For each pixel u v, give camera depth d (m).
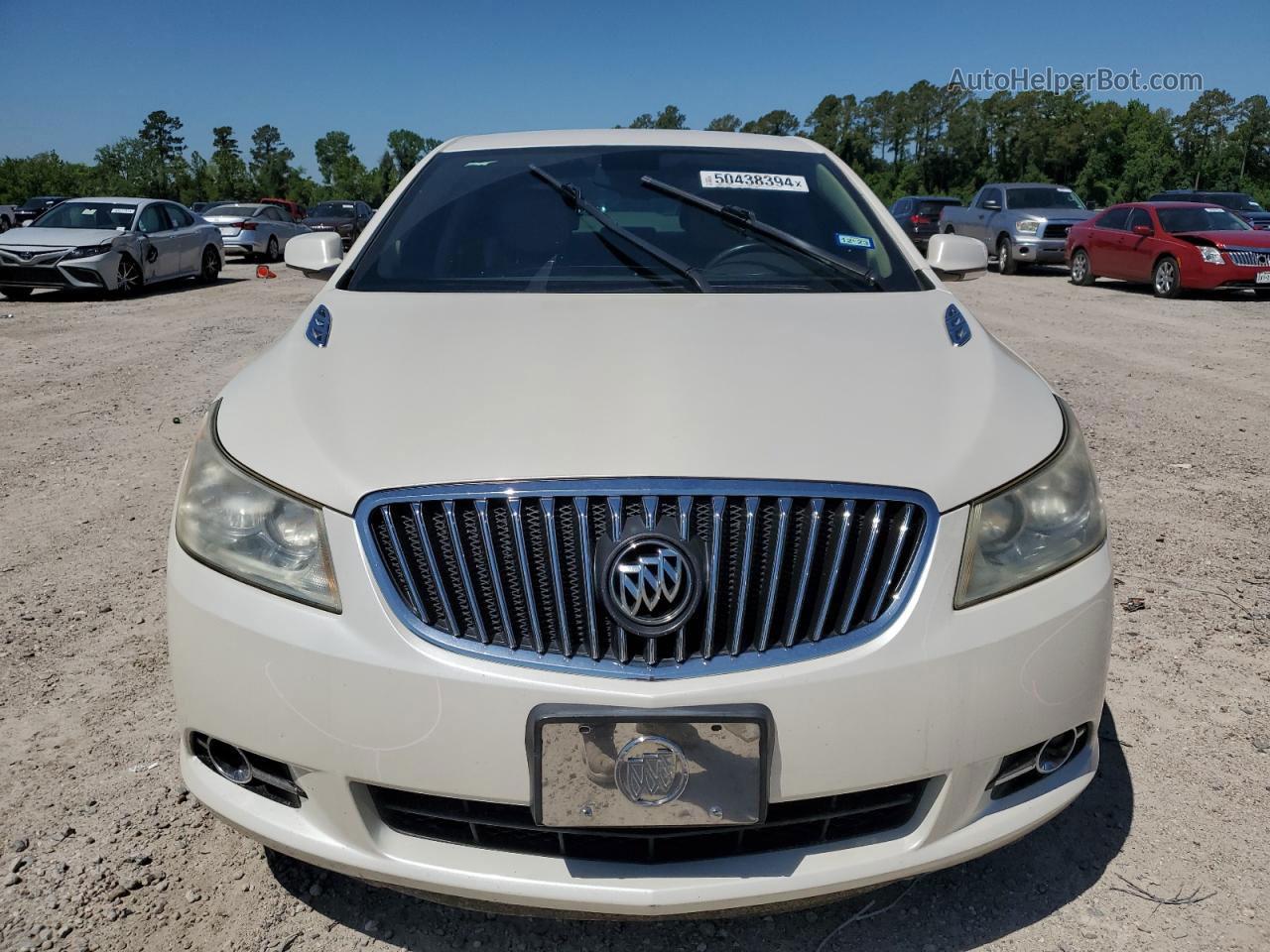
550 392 2.05
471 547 1.80
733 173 3.27
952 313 2.61
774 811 1.79
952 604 1.82
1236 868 2.27
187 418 6.57
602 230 2.96
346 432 1.97
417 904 2.19
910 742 1.78
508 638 1.76
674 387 2.06
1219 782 2.60
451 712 1.74
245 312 12.46
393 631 1.78
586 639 1.76
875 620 1.80
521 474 1.82
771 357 2.21
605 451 1.85
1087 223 17.00
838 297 2.66
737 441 1.88
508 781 1.74
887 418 2.00
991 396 2.15
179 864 2.29
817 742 1.74
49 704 2.96
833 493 1.82
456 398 2.05
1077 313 12.61
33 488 5.08
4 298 14.28
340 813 1.84
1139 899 2.18
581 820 1.73
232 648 1.86
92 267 13.57
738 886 1.77
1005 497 1.92
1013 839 1.92
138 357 8.97
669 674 1.73
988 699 1.82
